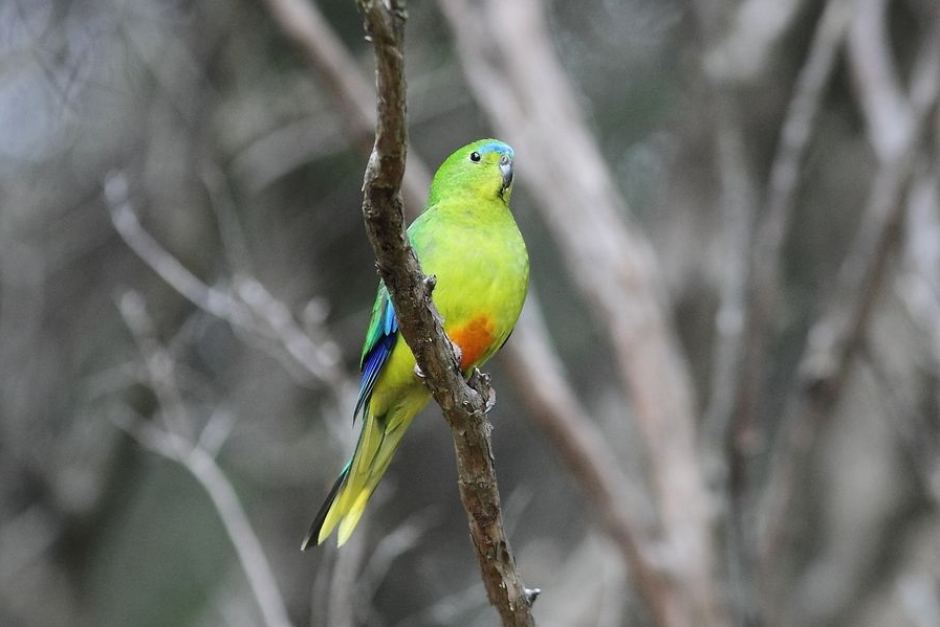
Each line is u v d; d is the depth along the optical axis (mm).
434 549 15945
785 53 13391
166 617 15594
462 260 7781
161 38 14180
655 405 10586
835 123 15250
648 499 13031
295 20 10930
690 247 13352
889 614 13578
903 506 13922
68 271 14930
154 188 14125
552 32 13664
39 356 14945
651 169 15891
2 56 13352
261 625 13586
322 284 14992
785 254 15312
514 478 17047
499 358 10359
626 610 12641
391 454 8188
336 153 14555
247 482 15391
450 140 15070
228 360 15320
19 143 14750
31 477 14930
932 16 13781
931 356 10781
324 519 8102
